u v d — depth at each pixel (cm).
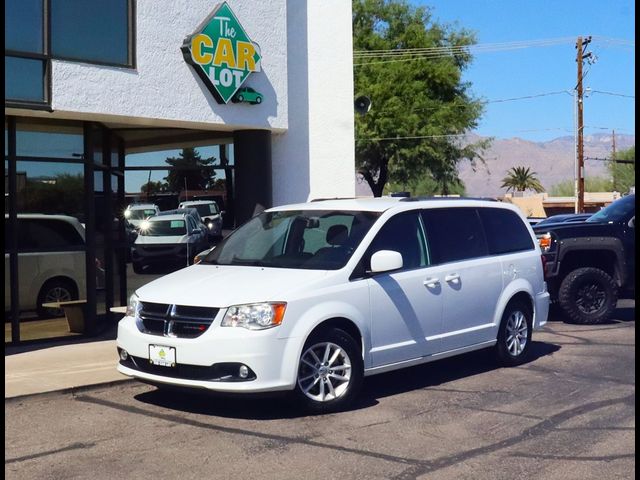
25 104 1058
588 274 1309
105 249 1296
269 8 1332
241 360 727
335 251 836
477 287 941
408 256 878
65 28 1099
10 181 1098
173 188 1379
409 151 4372
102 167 1271
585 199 6506
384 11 4691
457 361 1034
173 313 760
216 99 1259
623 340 1184
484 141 4659
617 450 670
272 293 752
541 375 955
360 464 636
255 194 1348
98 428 740
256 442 693
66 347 1120
